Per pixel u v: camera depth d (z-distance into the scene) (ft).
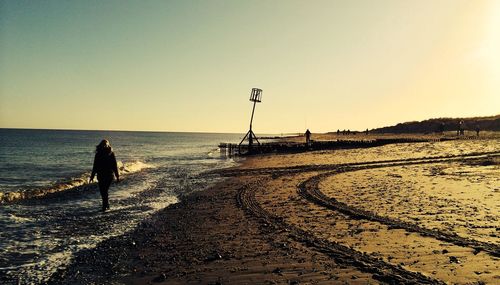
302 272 19.20
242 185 57.82
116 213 39.52
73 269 22.00
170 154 185.98
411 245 22.77
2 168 108.58
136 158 151.43
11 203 46.06
